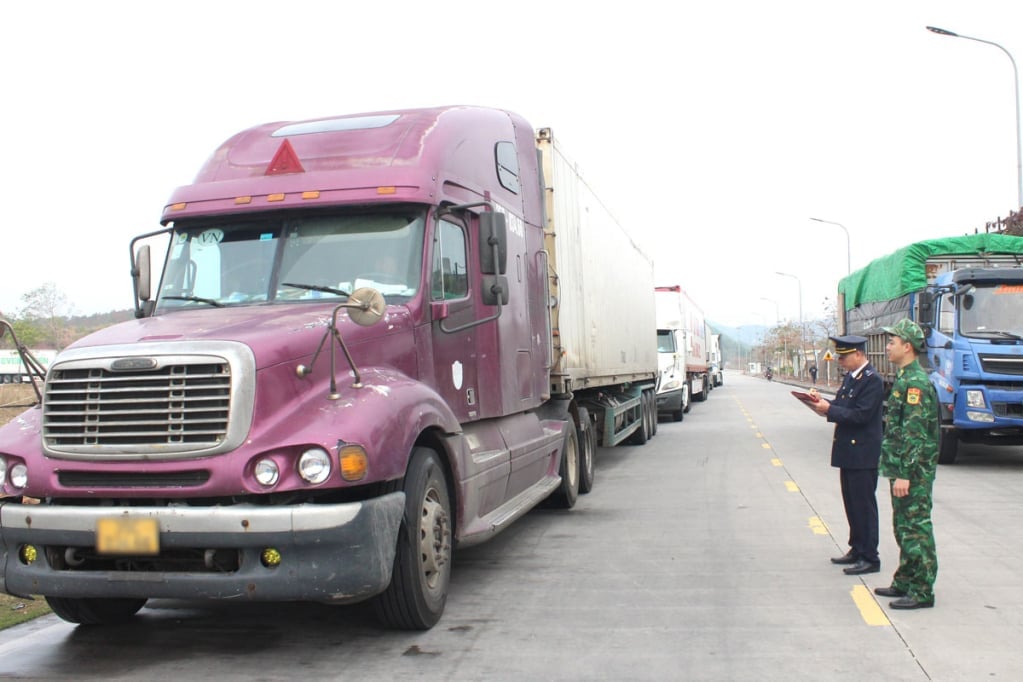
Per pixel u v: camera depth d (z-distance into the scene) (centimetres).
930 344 1460
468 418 724
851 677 500
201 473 507
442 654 556
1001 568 750
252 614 659
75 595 523
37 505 529
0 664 552
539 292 968
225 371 509
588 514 1065
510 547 884
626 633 592
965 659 527
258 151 731
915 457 623
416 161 684
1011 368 1355
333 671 528
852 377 746
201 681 515
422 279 656
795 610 638
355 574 505
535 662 537
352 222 671
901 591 656
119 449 509
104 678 523
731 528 953
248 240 677
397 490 564
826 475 1371
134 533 499
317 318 584
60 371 530
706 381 4159
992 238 1530
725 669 518
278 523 490
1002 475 1341
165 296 675
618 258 1574
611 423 1438
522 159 944
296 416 522
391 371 609
